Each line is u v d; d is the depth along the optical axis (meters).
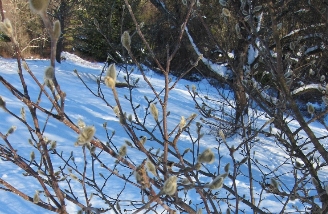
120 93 14.63
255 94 3.31
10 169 5.96
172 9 6.90
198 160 1.00
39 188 5.38
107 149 1.10
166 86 1.28
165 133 1.26
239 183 6.52
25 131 8.20
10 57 20.33
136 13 15.14
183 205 1.25
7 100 10.88
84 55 27.52
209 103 13.41
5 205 4.80
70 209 4.67
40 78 15.10
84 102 12.52
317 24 3.70
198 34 6.41
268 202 5.71
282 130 2.69
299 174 7.70
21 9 21.69
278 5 3.16
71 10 20.45
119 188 5.51
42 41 25.11
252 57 6.36
